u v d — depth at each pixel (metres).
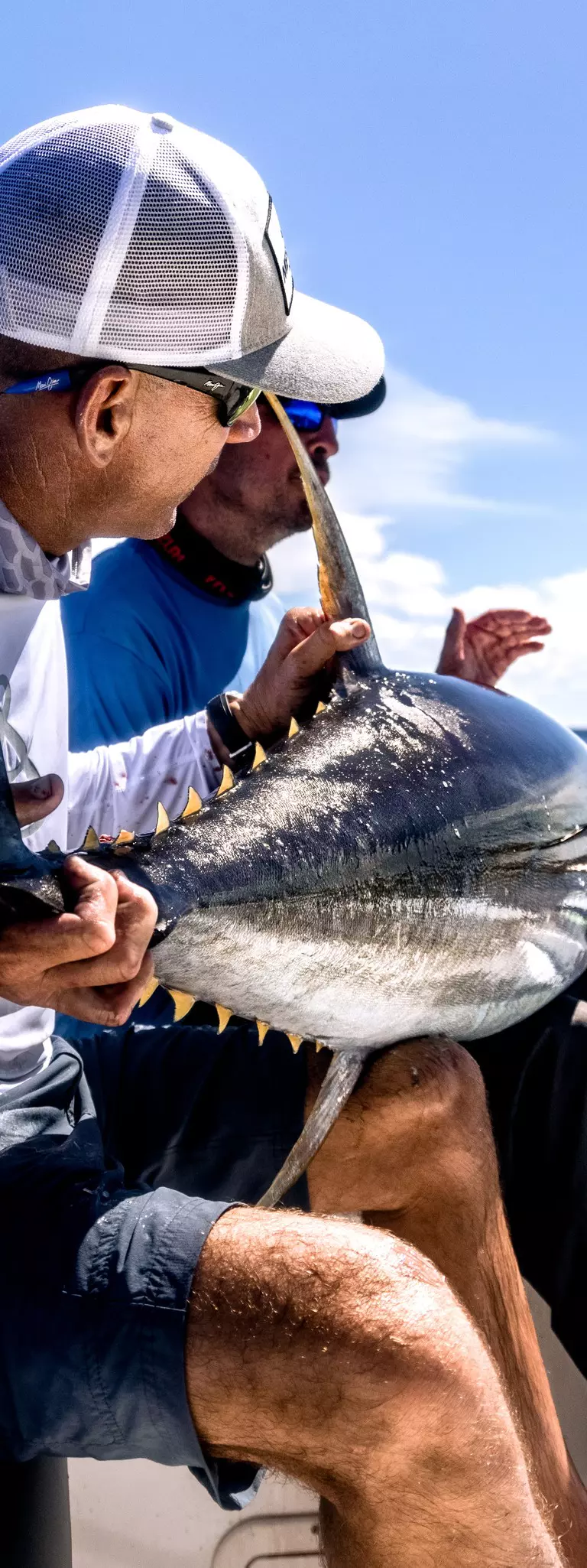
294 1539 2.35
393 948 1.98
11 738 1.94
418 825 2.00
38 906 1.49
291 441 2.10
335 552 2.19
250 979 1.86
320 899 1.88
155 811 2.58
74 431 1.87
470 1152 2.14
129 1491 2.39
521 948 2.17
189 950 1.77
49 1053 2.15
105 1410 1.66
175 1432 1.64
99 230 1.80
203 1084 2.38
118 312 1.82
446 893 2.03
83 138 1.86
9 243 1.82
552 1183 2.38
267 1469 1.80
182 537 3.47
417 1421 1.57
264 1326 1.60
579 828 2.27
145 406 1.89
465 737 2.14
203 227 1.85
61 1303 1.67
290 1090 2.34
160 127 1.90
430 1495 1.61
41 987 1.57
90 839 1.76
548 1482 1.98
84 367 1.84
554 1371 2.46
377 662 2.21
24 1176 1.84
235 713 2.55
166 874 1.74
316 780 1.96
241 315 1.91
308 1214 1.81
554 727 2.38
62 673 2.19
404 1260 1.69
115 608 3.37
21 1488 1.86
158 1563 2.38
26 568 1.94
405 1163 2.17
